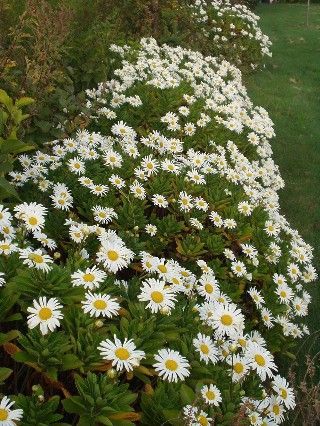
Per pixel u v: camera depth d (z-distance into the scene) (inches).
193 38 110.3
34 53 59.5
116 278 40.6
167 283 37.9
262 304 44.7
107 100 67.3
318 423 39.4
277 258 49.2
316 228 71.4
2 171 42.3
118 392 26.6
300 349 48.3
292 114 108.7
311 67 145.9
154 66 75.1
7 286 29.5
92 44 72.3
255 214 51.8
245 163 62.5
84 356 27.7
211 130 65.4
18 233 35.4
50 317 27.3
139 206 48.0
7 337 27.5
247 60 127.7
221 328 32.7
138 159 53.6
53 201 46.2
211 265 44.8
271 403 31.9
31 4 57.2
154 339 30.0
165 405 27.7
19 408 25.0
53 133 57.3
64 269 31.6
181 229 48.2
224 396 29.6
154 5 99.4
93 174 49.4
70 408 25.7
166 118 62.7
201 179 52.2
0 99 46.0
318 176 85.2
